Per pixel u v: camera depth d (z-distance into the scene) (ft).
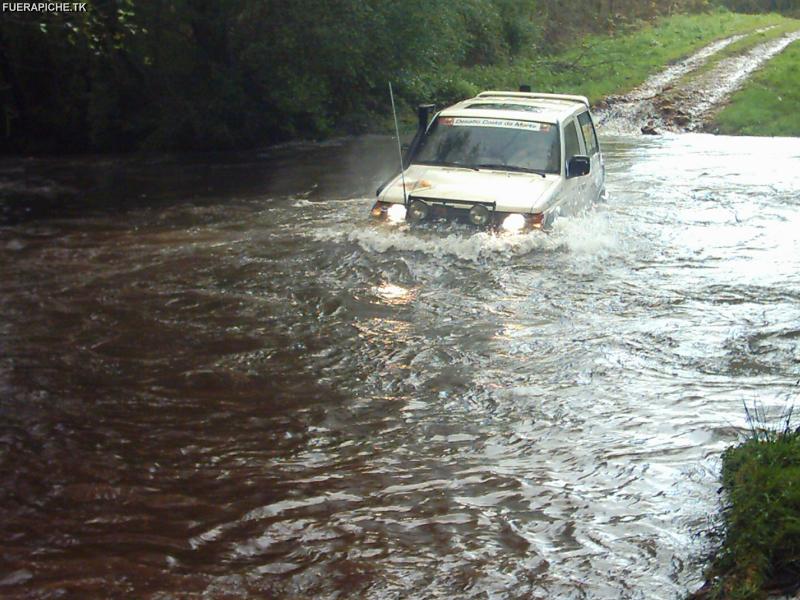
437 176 35.24
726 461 17.84
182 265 33.14
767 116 86.99
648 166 59.21
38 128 73.61
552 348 25.11
